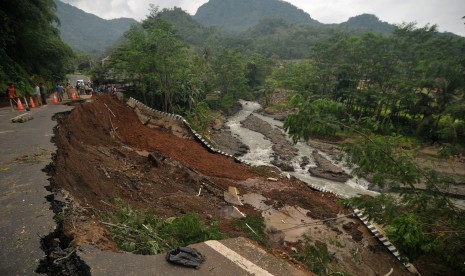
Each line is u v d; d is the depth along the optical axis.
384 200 7.50
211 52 79.31
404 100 31.23
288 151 27.50
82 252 3.68
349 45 40.72
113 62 29.38
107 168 10.20
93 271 3.37
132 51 24.78
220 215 10.11
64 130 11.23
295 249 9.20
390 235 6.49
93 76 35.94
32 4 20.03
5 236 3.96
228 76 46.81
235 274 3.69
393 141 7.28
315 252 9.25
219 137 30.34
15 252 3.65
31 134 9.65
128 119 20.03
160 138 18.34
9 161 6.97
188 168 13.27
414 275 9.54
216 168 15.44
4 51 18.62
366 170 7.55
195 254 3.88
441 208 7.18
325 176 21.70
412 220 6.25
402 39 39.28
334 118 7.11
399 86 32.69
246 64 63.91
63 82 31.14
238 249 4.32
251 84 64.19
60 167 7.22
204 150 18.75
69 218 4.50
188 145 18.58
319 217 11.64
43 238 3.96
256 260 4.11
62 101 18.45
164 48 24.62
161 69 25.28
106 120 17.16
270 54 120.06
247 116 45.91
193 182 11.91
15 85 18.05
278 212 11.45
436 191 7.38
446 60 28.20
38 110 14.37
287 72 59.69
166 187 10.83
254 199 12.15
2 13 17.47
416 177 7.06
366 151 7.20
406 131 32.16
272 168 19.20
